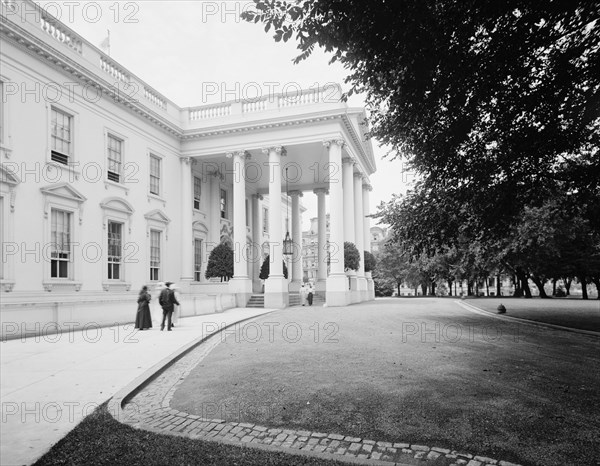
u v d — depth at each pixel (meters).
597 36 6.35
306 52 6.43
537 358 8.80
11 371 7.98
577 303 26.23
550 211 16.75
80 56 20.06
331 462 3.95
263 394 6.36
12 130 16.48
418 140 8.60
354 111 28.94
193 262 28.47
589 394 6.22
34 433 4.77
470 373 7.46
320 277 34.62
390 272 59.16
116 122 22.45
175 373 8.12
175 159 27.94
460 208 11.08
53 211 18.41
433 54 6.14
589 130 8.16
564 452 4.34
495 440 4.62
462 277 38.53
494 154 8.82
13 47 16.69
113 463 3.90
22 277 16.50
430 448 4.43
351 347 10.15
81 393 6.42
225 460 3.96
